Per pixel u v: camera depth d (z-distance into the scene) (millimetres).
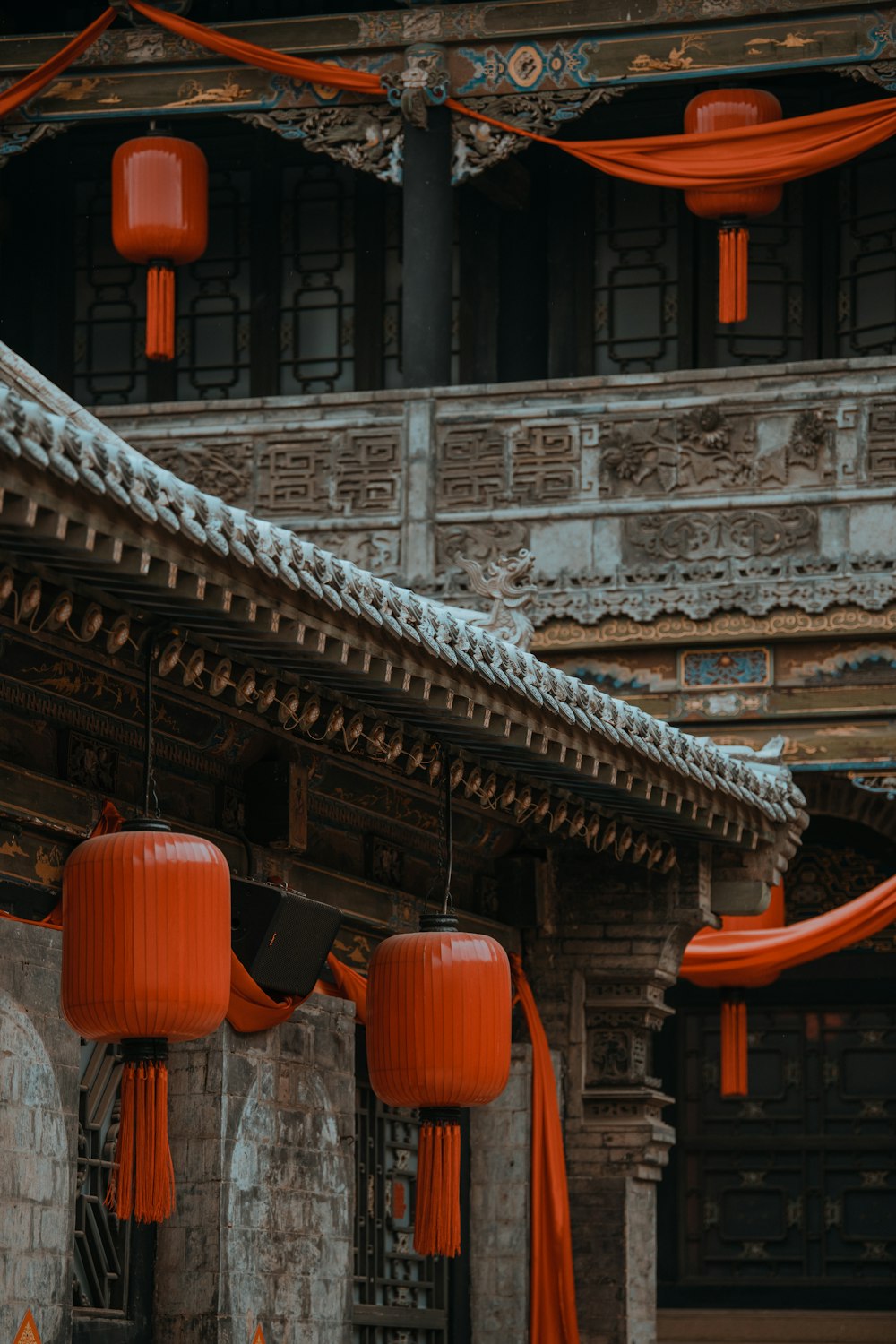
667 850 21141
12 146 28266
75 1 31297
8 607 13906
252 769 17094
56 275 31188
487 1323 20312
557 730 17609
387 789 18828
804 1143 31688
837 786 30203
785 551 26328
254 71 27891
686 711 26516
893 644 26047
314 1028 17078
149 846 13578
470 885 20797
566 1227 20328
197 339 30891
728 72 26734
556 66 27219
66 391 30984
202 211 27766
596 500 26797
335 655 14953
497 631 19531
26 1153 13852
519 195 30062
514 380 30141
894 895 25969
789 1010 32062
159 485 12930
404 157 27562
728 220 27031
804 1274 31375
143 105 28000
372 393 27375
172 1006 13484
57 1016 14305
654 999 21562
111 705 15484
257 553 13727
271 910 15914
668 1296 31641
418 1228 16344
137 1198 13516
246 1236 15898
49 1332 13938
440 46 27438
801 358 29469
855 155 26406
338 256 30703
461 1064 16203
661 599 26453
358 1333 18625
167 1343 15586
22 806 14664
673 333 29750
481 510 27000
